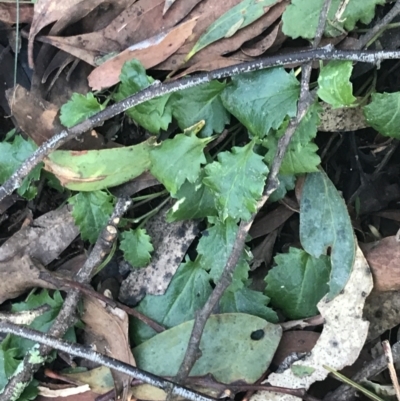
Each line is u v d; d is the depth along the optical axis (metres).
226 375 0.31
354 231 0.33
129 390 0.31
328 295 0.31
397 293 0.32
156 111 0.30
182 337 0.32
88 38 0.32
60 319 0.32
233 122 0.33
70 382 0.33
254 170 0.29
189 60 0.31
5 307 0.34
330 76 0.28
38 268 0.33
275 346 0.31
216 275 0.32
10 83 0.35
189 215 0.32
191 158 0.30
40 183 0.34
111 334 0.33
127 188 0.33
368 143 0.35
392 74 0.34
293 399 0.31
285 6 0.30
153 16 0.31
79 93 0.33
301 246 0.34
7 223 0.35
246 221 0.30
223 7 0.30
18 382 0.31
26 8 0.33
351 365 0.32
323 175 0.32
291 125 0.29
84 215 0.32
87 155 0.31
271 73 0.29
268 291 0.33
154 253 0.34
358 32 0.31
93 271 0.32
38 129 0.31
